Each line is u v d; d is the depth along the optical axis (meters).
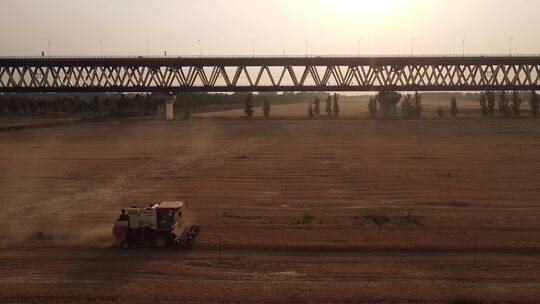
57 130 95.00
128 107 133.25
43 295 19.77
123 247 25.52
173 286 20.62
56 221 31.47
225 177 47.31
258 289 20.27
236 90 107.38
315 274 21.91
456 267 22.69
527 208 34.56
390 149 67.25
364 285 20.66
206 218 31.83
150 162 57.09
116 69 106.56
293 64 105.62
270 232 28.30
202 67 107.62
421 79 108.81
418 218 31.39
